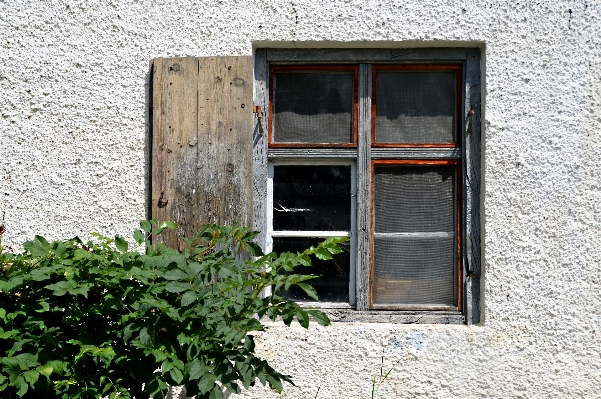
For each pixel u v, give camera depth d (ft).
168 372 7.72
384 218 10.96
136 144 10.51
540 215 10.31
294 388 10.23
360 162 10.78
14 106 10.53
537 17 10.38
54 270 7.32
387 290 10.92
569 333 10.21
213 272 7.81
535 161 10.34
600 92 10.32
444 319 10.66
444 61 10.77
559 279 10.25
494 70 10.39
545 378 10.18
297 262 7.80
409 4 10.41
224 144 10.32
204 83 10.36
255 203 10.66
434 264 10.90
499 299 10.29
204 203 10.30
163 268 7.75
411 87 10.98
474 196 10.67
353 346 10.25
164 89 10.36
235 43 10.49
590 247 10.25
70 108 10.53
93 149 10.52
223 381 7.56
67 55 10.53
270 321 10.55
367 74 10.84
